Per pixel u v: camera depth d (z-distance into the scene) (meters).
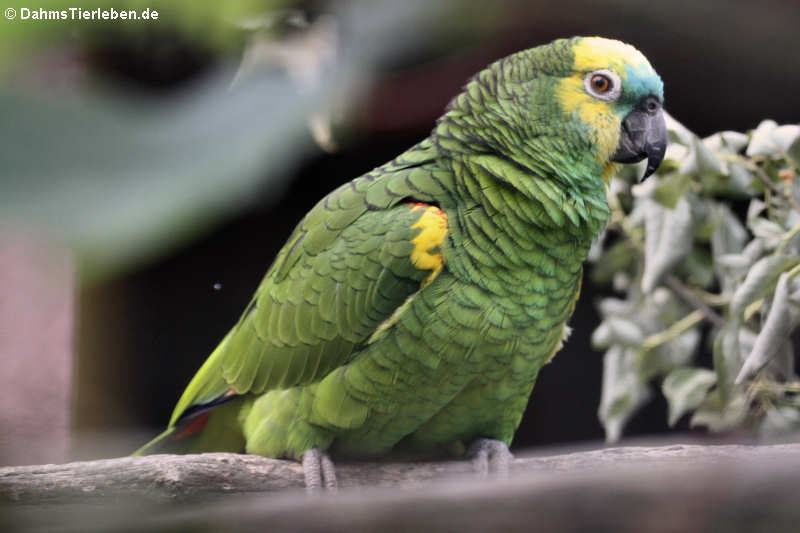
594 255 6.95
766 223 5.97
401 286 5.29
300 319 5.54
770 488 1.44
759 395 6.06
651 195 6.02
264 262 10.71
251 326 5.81
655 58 6.43
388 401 5.36
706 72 5.85
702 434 10.26
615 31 3.54
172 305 10.32
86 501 4.53
